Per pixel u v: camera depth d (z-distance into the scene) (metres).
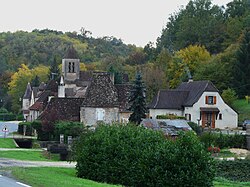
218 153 66.44
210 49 139.25
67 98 83.94
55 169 39.62
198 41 141.50
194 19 145.50
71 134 71.31
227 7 153.62
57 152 56.00
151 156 34.47
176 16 165.12
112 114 81.19
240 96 111.25
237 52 112.38
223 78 112.94
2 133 96.19
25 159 50.44
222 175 50.66
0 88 185.38
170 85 119.94
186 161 33.88
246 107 104.75
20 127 96.06
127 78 133.75
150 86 117.38
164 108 95.12
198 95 93.44
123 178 35.81
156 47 168.88
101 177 36.62
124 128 38.22
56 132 74.75
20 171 31.47
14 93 171.88
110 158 36.59
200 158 34.12
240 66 111.56
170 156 34.00
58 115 81.12
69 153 50.09
